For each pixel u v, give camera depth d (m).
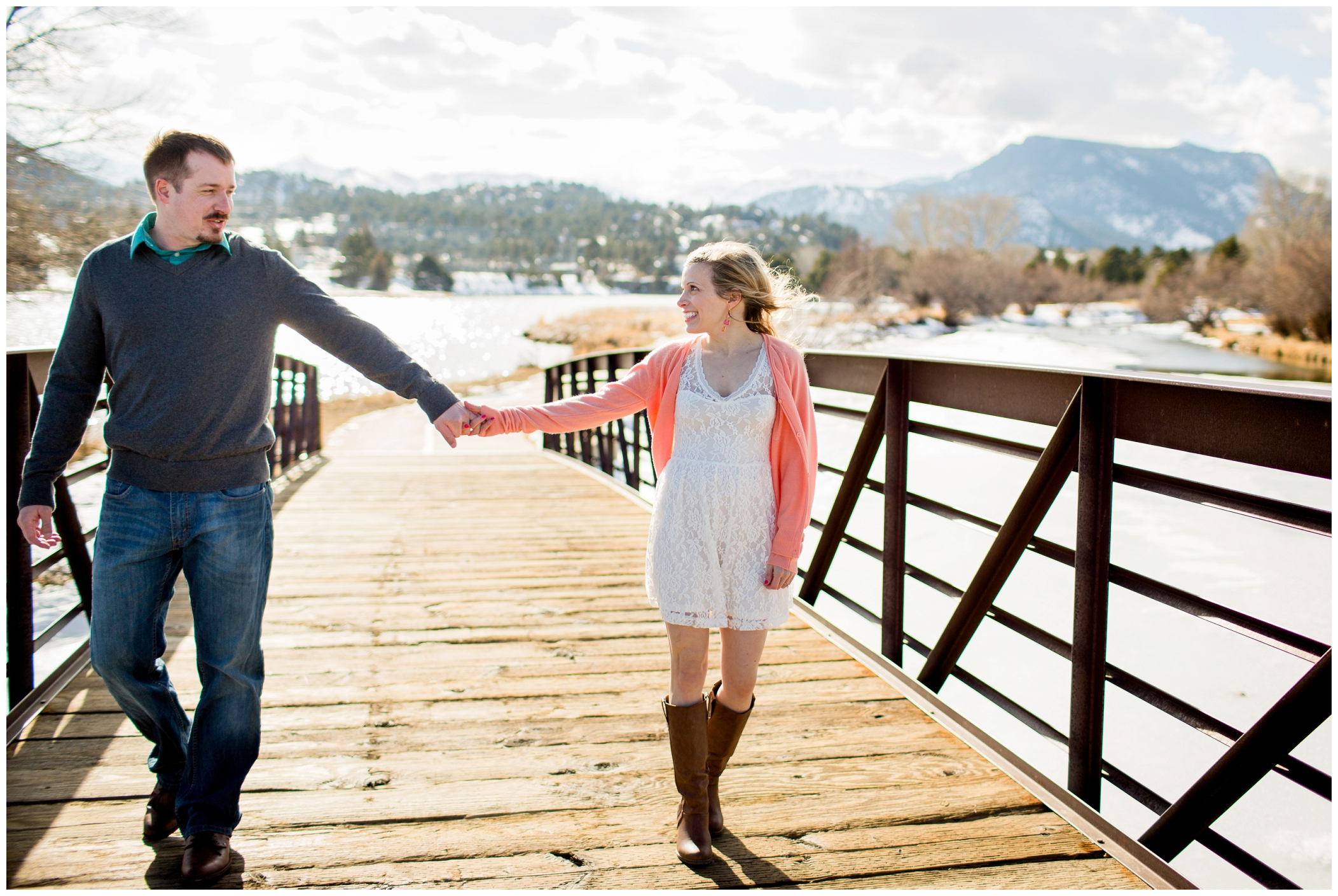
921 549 6.38
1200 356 31.56
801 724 2.75
